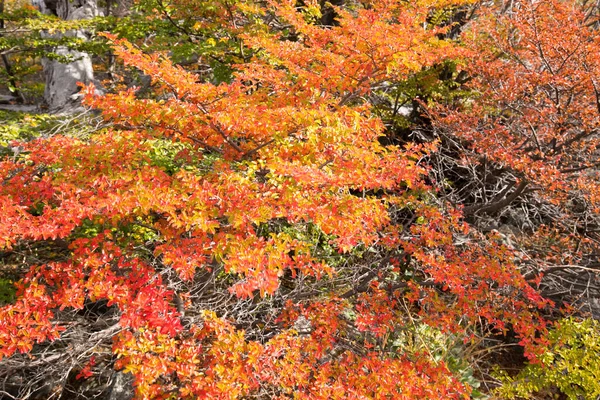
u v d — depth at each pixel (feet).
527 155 17.78
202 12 22.90
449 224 14.26
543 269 15.55
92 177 9.77
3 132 16.96
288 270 18.01
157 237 14.19
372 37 12.75
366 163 10.55
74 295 8.73
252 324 14.11
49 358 11.78
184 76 10.52
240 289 8.27
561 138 17.79
